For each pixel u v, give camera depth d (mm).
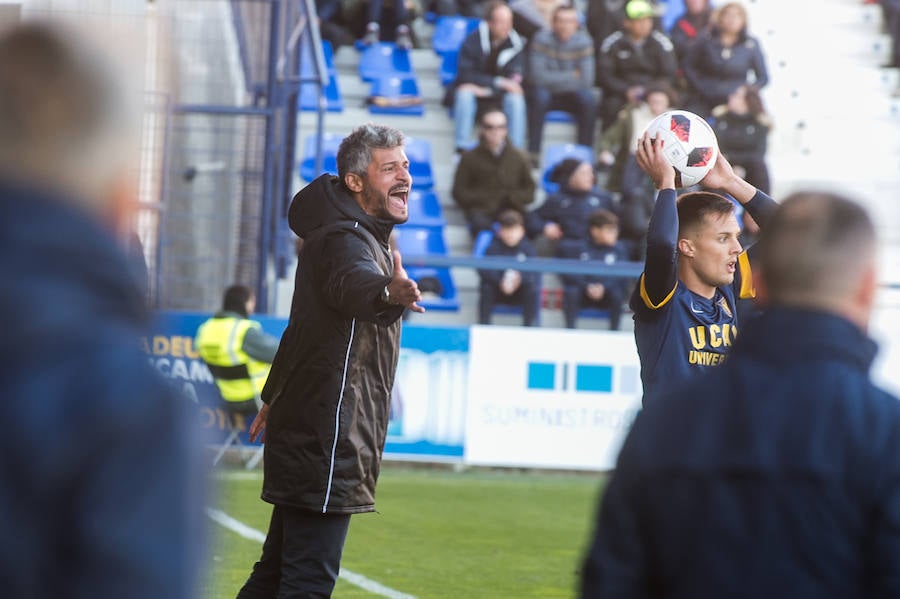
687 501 5438
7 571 3859
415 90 44969
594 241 37062
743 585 5281
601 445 31969
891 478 5227
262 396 12609
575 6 47594
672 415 5633
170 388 4160
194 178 36156
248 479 28453
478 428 31656
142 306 4289
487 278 35719
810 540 5242
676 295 11656
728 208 11805
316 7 46094
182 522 4008
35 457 3900
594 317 37156
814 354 5480
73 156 4141
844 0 50188
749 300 12344
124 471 3941
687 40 43812
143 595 3867
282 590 12172
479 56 42656
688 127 12703
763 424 5406
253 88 37062
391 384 12531
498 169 39094
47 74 4102
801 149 46531
